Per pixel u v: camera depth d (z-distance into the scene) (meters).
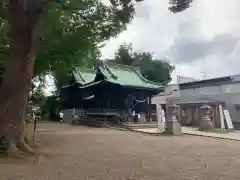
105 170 8.33
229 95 31.70
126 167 8.83
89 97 36.12
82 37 14.21
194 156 11.23
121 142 15.97
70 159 10.23
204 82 36.62
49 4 10.50
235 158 10.80
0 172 7.86
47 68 16.14
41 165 9.02
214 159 10.54
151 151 12.60
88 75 39.59
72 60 15.67
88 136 18.98
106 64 34.03
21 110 10.61
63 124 33.47
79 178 7.27
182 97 36.28
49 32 13.09
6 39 12.48
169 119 21.89
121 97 32.22
